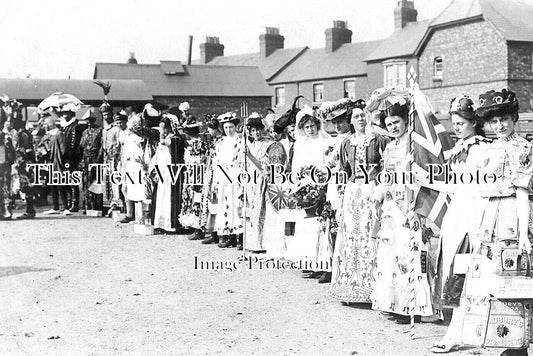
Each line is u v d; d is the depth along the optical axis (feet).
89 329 19.99
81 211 53.36
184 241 37.99
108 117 52.70
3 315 21.63
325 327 20.25
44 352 17.71
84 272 28.78
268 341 18.70
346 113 25.05
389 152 21.04
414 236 20.07
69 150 51.34
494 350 17.87
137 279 27.40
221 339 18.90
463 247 18.43
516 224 16.40
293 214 28.45
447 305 18.08
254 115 34.47
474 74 91.91
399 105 20.57
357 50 136.46
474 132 18.69
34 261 31.42
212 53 157.48
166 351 17.78
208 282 26.84
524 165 16.26
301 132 27.58
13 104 50.85
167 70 127.13
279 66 149.69
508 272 16.35
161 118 41.70
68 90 81.00
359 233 22.99
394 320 21.04
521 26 87.61
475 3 91.35
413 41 106.63
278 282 26.91
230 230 34.91
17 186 48.67
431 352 17.69
